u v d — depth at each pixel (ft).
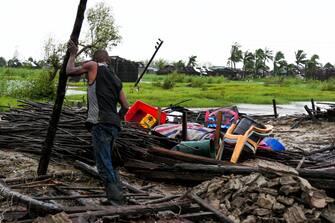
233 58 371.97
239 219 19.63
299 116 71.20
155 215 19.16
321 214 19.21
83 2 21.79
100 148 20.24
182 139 32.53
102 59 21.26
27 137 32.81
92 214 17.49
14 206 20.06
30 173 26.53
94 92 20.39
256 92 157.07
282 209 19.35
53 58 94.94
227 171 24.73
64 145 30.78
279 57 358.43
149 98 111.45
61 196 20.93
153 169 27.25
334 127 62.80
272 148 34.88
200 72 309.83
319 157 35.81
